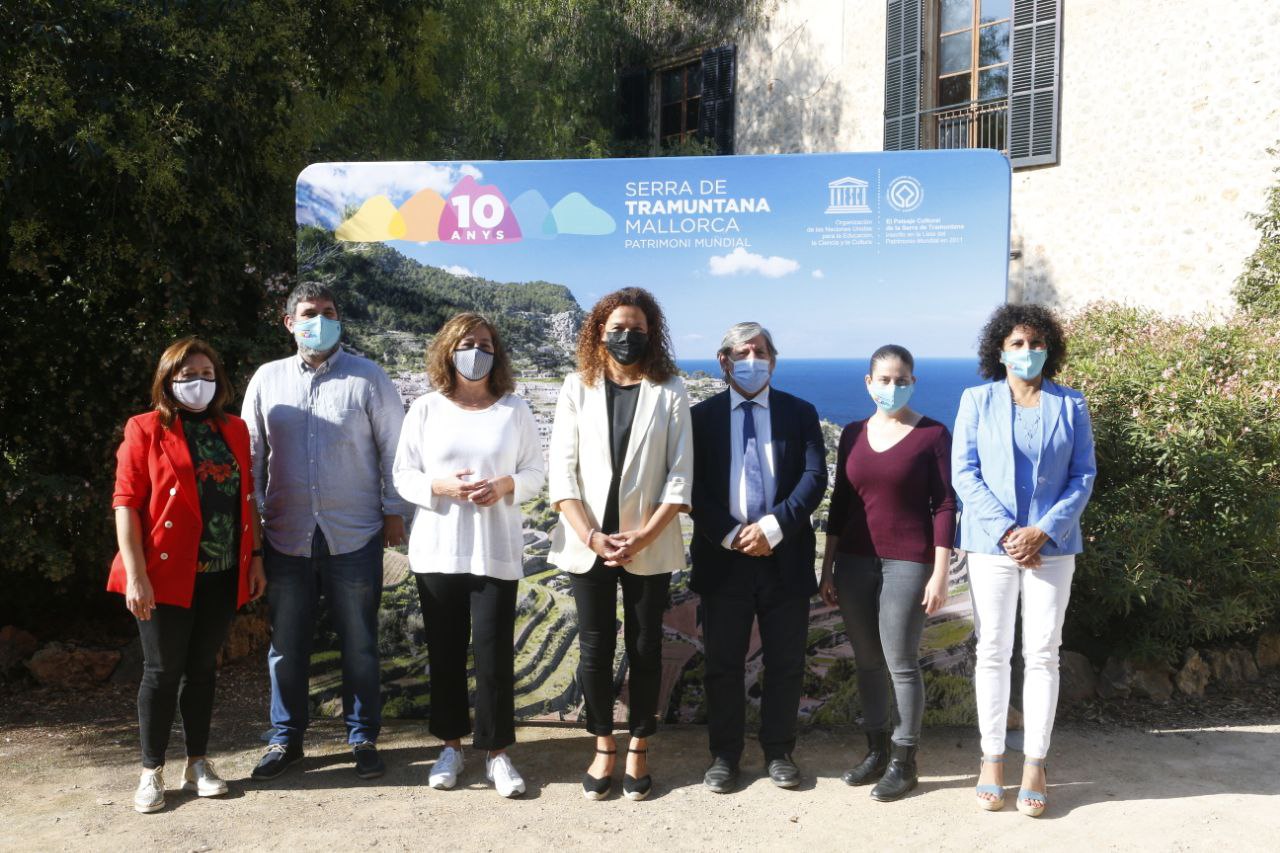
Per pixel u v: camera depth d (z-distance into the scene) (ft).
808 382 13.01
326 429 11.69
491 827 10.43
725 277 13.01
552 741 13.12
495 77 31.35
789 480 11.47
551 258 13.32
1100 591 14.16
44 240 15.80
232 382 17.10
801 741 13.05
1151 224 27.02
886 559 11.19
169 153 14.96
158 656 10.69
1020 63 29.66
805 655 12.44
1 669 15.70
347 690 11.98
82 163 13.74
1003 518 10.74
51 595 18.01
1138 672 14.66
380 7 19.57
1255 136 24.99
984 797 10.81
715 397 11.84
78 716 14.33
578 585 11.18
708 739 13.02
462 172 13.38
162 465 10.59
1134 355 15.74
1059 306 29.04
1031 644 10.84
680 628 13.41
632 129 41.45
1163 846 9.83
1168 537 14.39
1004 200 12.53
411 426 11.55
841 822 10.53
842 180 12.80
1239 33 25.26
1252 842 9.90
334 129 25.02
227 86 16.11
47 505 15.96
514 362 13.41
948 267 12.65
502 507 11.32
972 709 13.08
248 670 16.51
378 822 10.54
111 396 16.97
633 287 11.89
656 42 41.09
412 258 13.52
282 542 11.76
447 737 11.66
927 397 12.76
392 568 13.93
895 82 32.83
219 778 11.67
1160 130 26.81
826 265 12.86
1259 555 15.11
